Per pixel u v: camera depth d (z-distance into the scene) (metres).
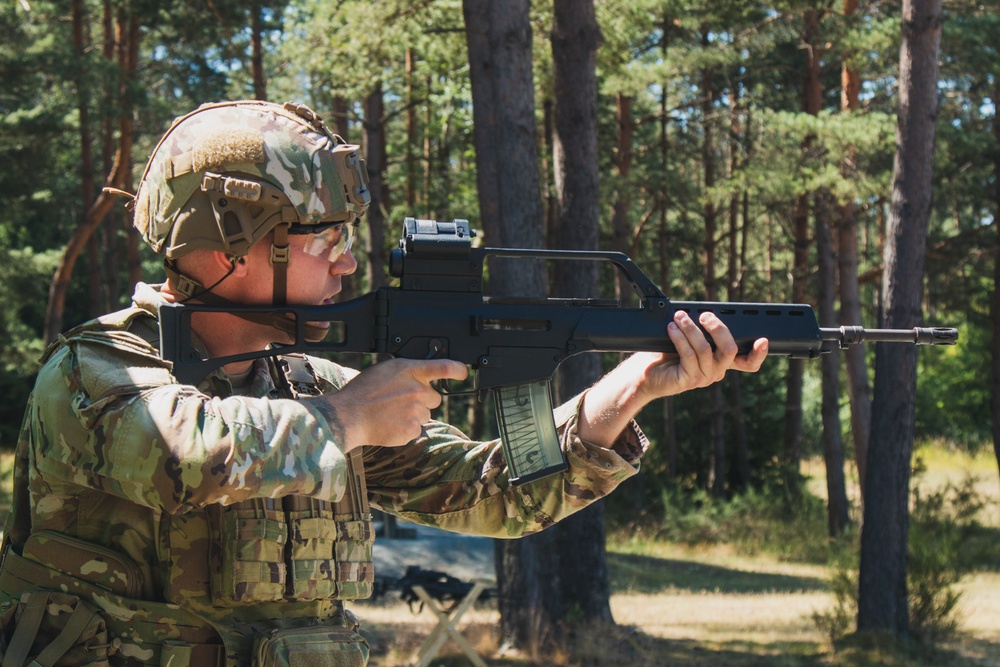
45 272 24.02
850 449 37.03
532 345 2.34
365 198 2.19
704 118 25.17
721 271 36.97
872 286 31.48
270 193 2.04
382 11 16.02
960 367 36.09
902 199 12.20
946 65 19.86
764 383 29.44
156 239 2.13
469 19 11.90
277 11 21.59
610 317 2.36
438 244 2.28
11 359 25.08
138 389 1.90
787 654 12.43
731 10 21.42
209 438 1.83
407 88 24.62
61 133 21.66
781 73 28.19
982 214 27.67
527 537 11.76
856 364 19.61
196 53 27.28
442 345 2.28
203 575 2.04
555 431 2.35
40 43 21.75
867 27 19.34
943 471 34.19
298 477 1.88
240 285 2.14
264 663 2.00
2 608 2.06
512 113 10.88
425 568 16.34
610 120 26.14
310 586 2.12
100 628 2.01
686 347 2.31
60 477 1.98
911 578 13.15
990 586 17.36
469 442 2.51
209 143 2.06
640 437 2.42
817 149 20.52
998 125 21.17
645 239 31.34
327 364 2.51
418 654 10.68
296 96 29.08
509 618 11.71
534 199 10.95
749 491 25.61
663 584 19.12
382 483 2.47
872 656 12.27
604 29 18.11
